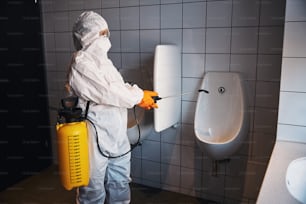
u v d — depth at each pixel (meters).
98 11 2.36
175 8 2.03
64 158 1.44
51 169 2.84
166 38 2.11
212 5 1.90
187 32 2.02
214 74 1.94
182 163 2.26
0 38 2.26
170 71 1.96
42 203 2.23
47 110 2.84
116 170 1.78
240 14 1.82
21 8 2.44
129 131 1.99
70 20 2.51
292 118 1.39
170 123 2.04
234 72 1.89
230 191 2.11
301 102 1.35
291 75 1.35
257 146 1.94
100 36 1.62
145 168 2.45
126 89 1.55
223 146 1.70
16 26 2.40
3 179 2.41
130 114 2.18
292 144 1.38
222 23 1.89
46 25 2.65
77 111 1.46
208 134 1.91
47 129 2.86
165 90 1.92
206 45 1.97
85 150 1.48
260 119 1.89
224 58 1.93
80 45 1.70
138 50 2.25
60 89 2.73
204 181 2.20
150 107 1.73
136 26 2.22
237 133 1.75
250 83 1.88
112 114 1.62
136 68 2.29
